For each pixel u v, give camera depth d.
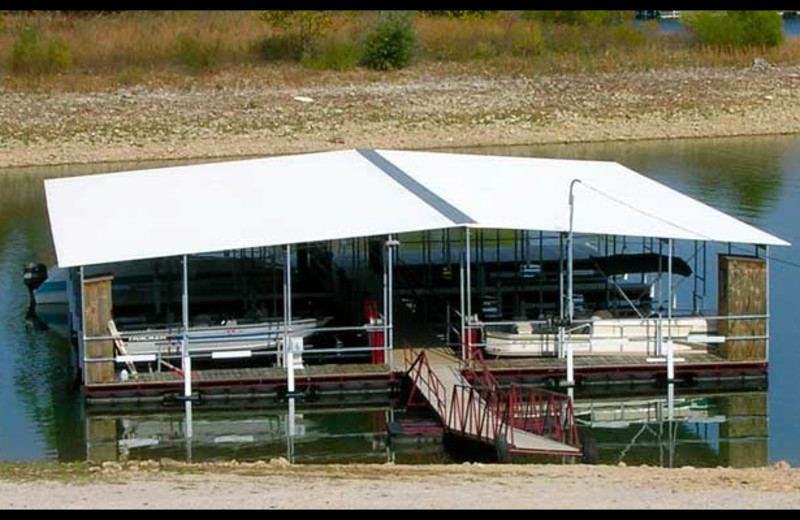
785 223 108.19
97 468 48.56
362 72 178.75
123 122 159.62
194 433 65.19
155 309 81.44
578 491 42.78
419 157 93.44
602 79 179.12
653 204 79.56
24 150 153.12
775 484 45.03
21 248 108.56
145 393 68.56
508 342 72.56
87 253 70.00
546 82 177.00
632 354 72.81
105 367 68.81
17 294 95.75
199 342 72.81
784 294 88.06
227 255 93.56
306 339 78.88
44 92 166.75
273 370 70.69
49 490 42.84
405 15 185.50
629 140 163.88
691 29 199.38
